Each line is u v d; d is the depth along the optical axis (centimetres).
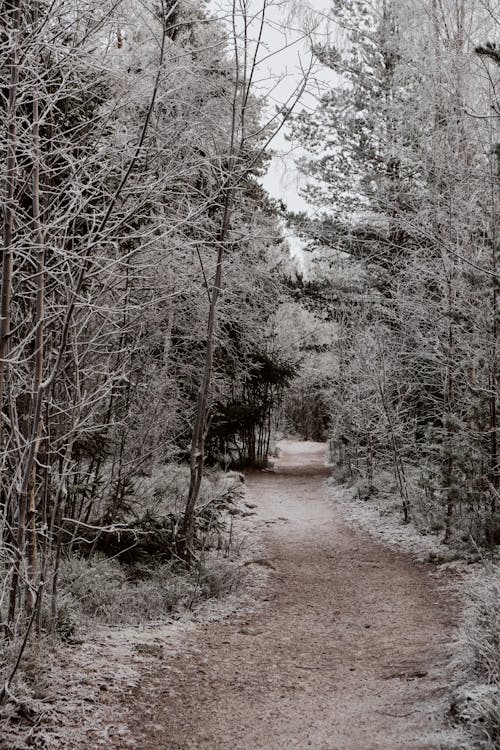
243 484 1883
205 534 1070
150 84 524
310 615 734
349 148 1731
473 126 975
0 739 372
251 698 486
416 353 1155
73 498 779
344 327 1875
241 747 403
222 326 1269
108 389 543
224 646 610
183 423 1338
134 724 423
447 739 383
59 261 456
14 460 520
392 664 559
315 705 474
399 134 1217
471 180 973
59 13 430
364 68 1666
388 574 917
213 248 926
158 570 803
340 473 1934
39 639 494
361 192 1634
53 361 579
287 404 4269
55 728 396
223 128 812
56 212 463
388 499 1505
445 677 498
